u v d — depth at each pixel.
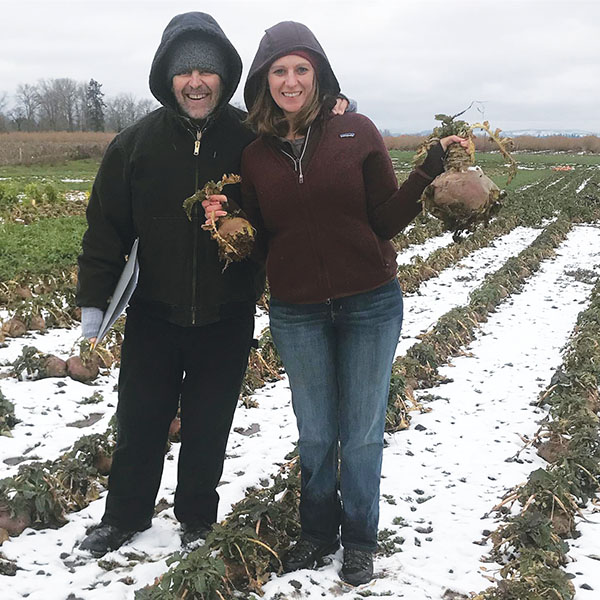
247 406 5.88
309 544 3.41
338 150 2.92
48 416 5.54
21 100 120.75
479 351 7.70
